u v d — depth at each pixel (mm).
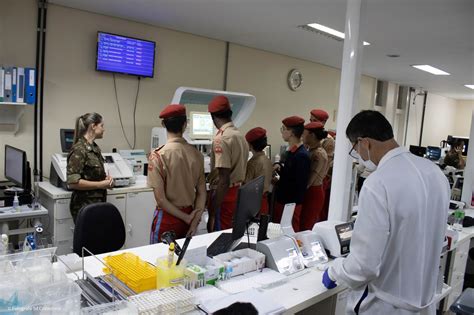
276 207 3527
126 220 3752
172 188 2453
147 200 3875
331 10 3631
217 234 2561
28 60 3820
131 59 4430
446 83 8289
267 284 1801
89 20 4148
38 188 3666
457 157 6523
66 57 4051
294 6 3582
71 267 1805
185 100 4574
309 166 3457
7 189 3367
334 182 2742
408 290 1570
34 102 3711
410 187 1516
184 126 2520
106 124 4445
